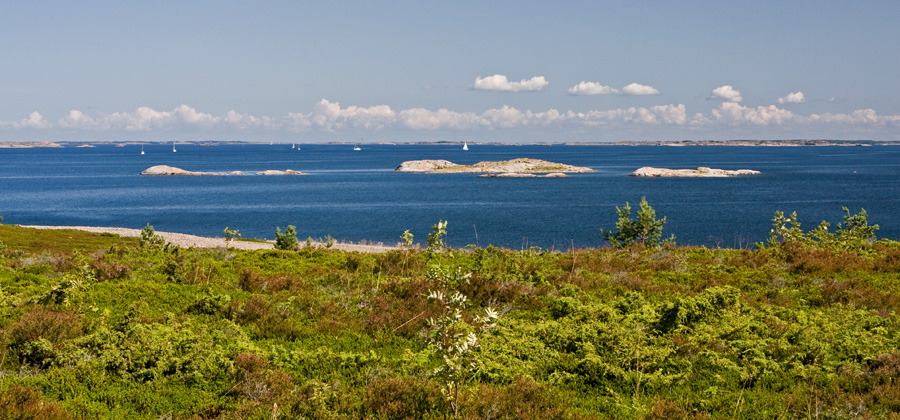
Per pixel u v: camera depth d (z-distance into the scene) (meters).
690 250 26.41
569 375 10.05
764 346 11.34
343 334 12.50
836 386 9.59
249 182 184.75
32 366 9.62
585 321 13.25
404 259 21.08
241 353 10.27
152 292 15.06
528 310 14.88
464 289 15.27
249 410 8.23
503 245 65.12
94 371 9.30
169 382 9.28
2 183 176.88
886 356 10.45
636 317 13.50
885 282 18.36
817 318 13.44
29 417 7.33
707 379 10.27
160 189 156.50
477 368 9.52
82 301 13.49
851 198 123.62
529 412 8.26
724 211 100.06
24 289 14.97
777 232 27.02
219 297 14.10
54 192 146.38
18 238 45.69
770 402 9.17
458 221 89.50
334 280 17.84
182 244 43.47
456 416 7.77
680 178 197.00
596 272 20.33
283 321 12.81
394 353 11.52
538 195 138.25
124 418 8.04
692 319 13.37
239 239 51.44
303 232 77.56
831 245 24.72
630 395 9.62
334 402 8.69
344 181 190.62
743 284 17.89
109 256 20.98
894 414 8.25
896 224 83.06
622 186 164.50
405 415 8.20
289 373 10.01
